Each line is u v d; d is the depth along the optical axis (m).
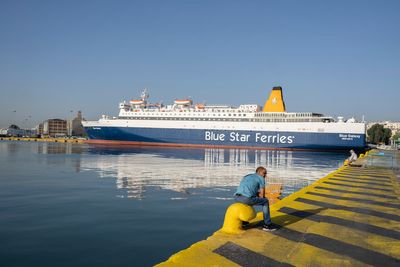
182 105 109.00
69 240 10.16
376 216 10.39
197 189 20.64
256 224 9.26
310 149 91.31
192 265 6.26
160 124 105.00
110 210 14.30
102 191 19.41
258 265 6.32
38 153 59.44
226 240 7.75
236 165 40.56
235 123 98.44
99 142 112.12
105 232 11.02
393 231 8.76
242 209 8.34
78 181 23.72
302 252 7.08
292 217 10.10
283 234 8.32
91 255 8.91
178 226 11.82
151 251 9.26
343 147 87.62
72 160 44.16
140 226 11.78
